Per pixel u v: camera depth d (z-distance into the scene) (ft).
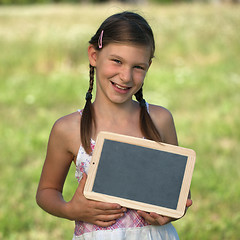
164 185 5.70
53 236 12.39
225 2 82.99
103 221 5.74
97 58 5.94
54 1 114.32
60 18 52.85
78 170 6.12
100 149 5.77
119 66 5.64
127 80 5.60
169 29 44.34
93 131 6.08
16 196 14.43
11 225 12.78
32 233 12.50
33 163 17.60
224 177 15.78
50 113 24.68
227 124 22.15
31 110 25.32
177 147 5.82
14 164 17.38
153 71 35.27
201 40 42.06
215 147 19.10
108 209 5.61
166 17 52.03
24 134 20.79
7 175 16.10
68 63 36.88
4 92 29.22
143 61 5.67
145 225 5.96
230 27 45.01
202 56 39.96
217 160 17.62
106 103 6.12
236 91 29.22
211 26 45.21
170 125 6.64
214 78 32.81
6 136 20.43
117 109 6.15
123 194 5.66
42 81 32.22
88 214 5.68
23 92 29.07
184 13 55.26
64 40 37.70
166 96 27.84
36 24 47.14
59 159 6.31
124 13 5.91
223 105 25.62
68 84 31.01
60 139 6.21
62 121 6.24
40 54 36.76
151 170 5.74
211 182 15.37
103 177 5.70
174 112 24.94
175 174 5.74
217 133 21.13
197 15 52.75
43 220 13.14
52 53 36.91
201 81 31.99
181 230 12.14
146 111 6.29
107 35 5.66
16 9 74.64
